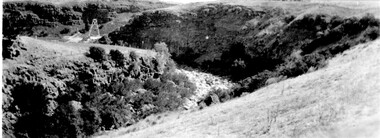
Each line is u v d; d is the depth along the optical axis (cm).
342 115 1247
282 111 1562
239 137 1402
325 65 2577
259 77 3133
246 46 4791
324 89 1669
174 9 6369
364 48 2494
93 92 3102
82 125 2702
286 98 1762
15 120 2545
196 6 6475
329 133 1139
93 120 2784
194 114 2292
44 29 7338
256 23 5331
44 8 7712
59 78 3008
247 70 4403
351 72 1795
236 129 1517
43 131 2580
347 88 1498
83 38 6406
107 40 5744
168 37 5628
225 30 5450
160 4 8825
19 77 2770
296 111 1489
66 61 3189
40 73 2912
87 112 2797
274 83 2572
